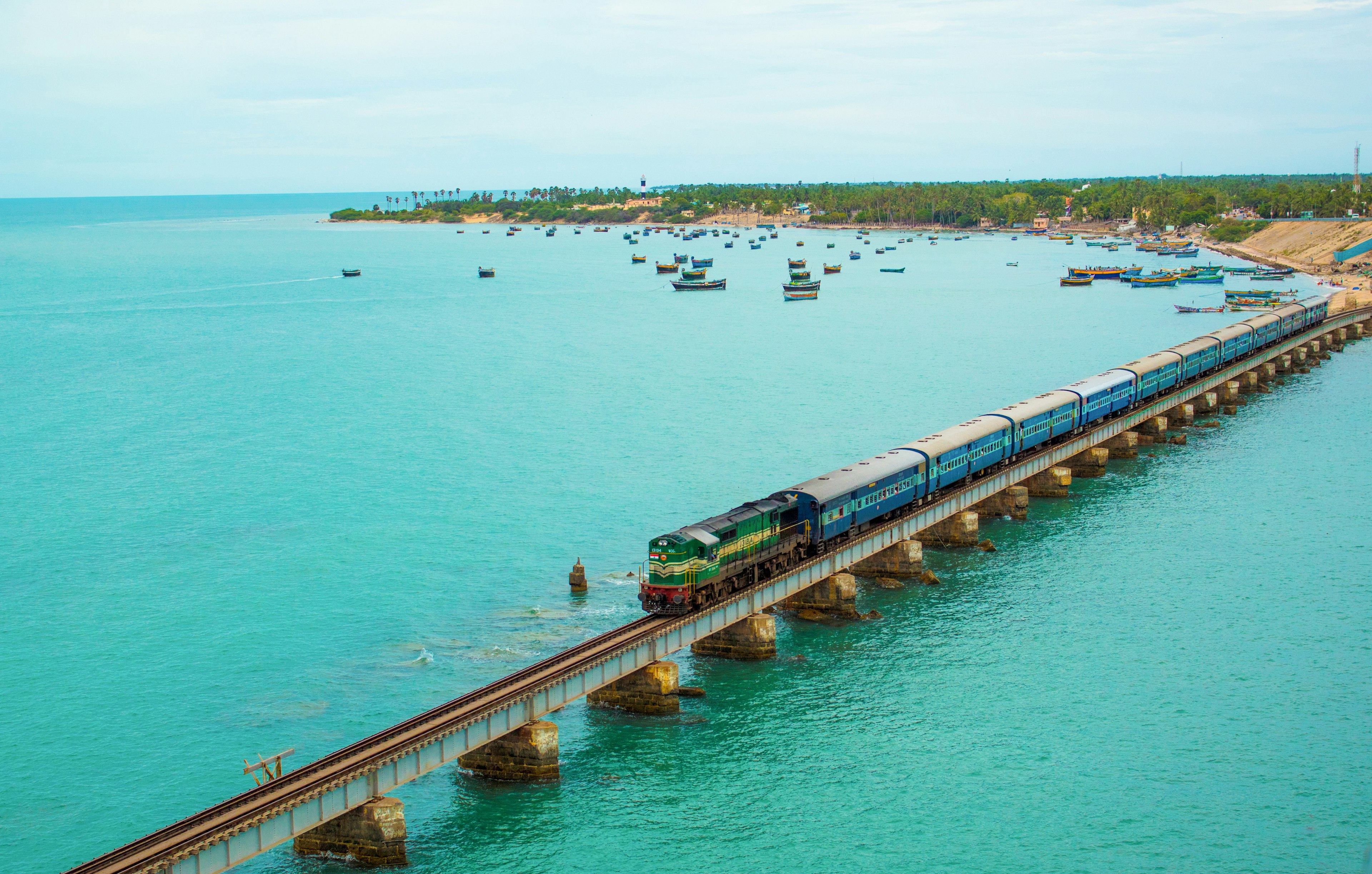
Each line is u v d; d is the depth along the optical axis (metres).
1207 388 157.38
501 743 62.53
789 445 140.75
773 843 57.34
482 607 89.00
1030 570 97.56
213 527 110.31
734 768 64.31
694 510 113.69
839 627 85.25
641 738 67.50
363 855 54.03
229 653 81.06
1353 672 77.25
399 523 110.94
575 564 98.75
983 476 108.94
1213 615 87.19
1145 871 55.38
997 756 66.06
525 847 56.41
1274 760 65.75
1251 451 140.50
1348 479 126.31
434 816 59.03
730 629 79.12
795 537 81.88
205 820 48.22
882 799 61.41
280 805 48.69
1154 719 70.62
